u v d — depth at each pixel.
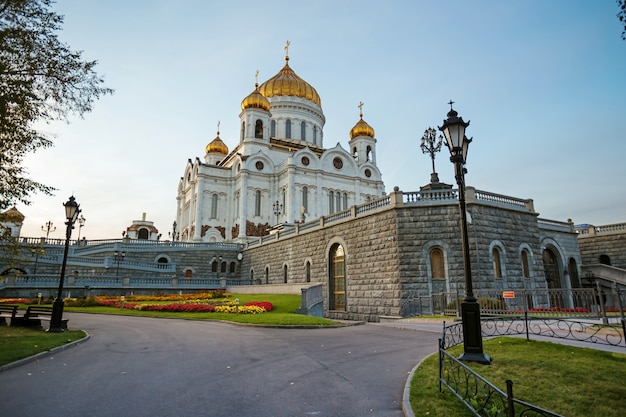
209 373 9.30
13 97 13.58
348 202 67.88
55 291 33.25
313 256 33.97
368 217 28.05
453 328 14.77
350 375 9.04
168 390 7.89
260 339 14.84
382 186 71.81
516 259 26.06
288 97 75.56
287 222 60.16
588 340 11.60
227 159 72.19
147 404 7.02
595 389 7.18
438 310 23.03
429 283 24.23
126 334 16.27
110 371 9.52
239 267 51.56
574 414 6.09
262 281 43.91
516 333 12.93
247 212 61.62
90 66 15.20
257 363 10.39
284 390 7.89
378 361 10.52
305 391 7.82
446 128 10.73
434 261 24.75
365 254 27.77
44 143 15.52
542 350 10.54
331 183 66.44
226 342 14.05
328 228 32.50
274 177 65.31
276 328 18.70
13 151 15.43
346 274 29.38
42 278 33.09
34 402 7.11
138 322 21.28
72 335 14.85
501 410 5.71
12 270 36.53
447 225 24.81
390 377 8.82
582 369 8.48
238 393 7.70
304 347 12.92
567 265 34.50
